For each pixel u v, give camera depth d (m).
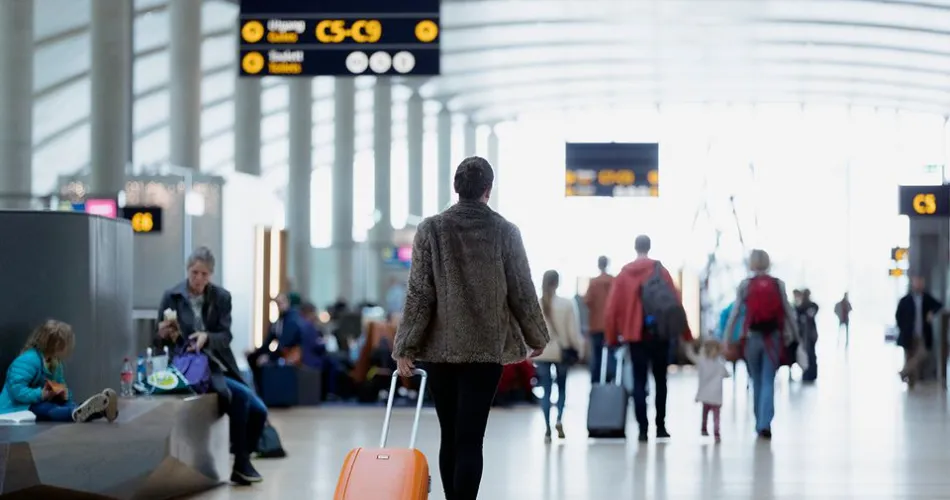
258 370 23.09
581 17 48.88
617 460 14.48
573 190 32.00
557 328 17.06
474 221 7.99
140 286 23.97
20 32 26.73
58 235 10.86
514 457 14.86
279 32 21.38
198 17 36.91
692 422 19.50
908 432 17.67
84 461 9.65
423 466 7.23
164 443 10.35
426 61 21.20
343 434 17.70
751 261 16.98
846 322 43.00
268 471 13.27
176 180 24.31
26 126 26.78
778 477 12.84
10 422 9.81
